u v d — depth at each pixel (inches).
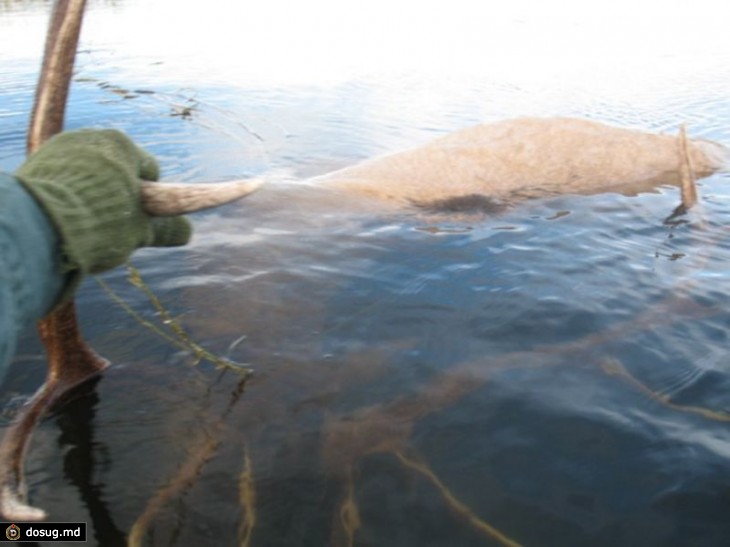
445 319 115.3
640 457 83.4
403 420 89.9
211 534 71.9
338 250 141.7
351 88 352.8
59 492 76.5
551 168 188.4
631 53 447.5
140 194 60.4
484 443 85.8
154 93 325.4
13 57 395.2
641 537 71.7
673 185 191.0
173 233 69.3
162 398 92.7
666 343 109.4
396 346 106.7
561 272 134.4
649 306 121.3
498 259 140.3
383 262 137.3
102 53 426.6
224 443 85.0
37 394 90.4
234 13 625.0
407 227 157.0
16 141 241.4
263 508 75.3
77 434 85.3
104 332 106.9
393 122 291.7
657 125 275.3
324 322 113.2
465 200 174.6
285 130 274.4
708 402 94.4
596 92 339.3
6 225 46.0
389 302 120.6
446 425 89.0
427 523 73.6
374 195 171.8
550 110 303.0
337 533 72.2
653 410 92.5
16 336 45.8
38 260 48.5
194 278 126.0
